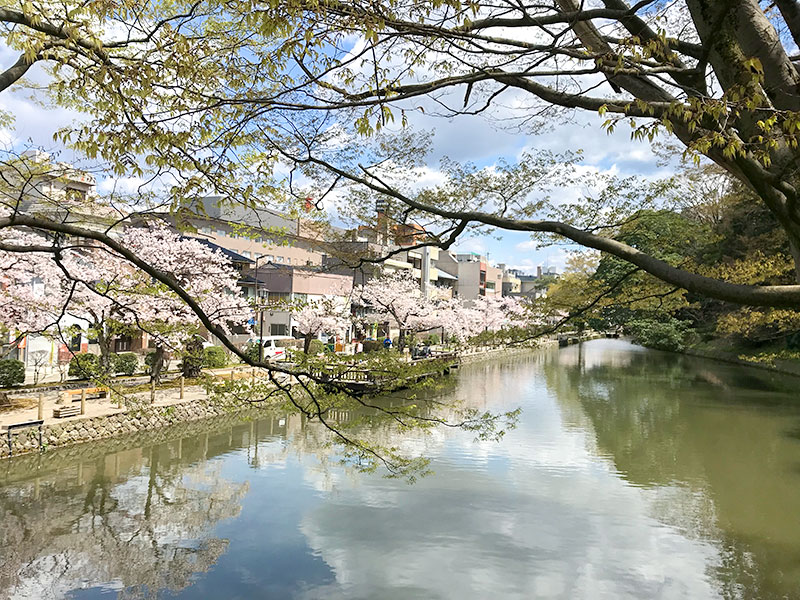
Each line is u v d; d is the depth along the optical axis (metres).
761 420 20.45
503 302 61.44
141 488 13.20
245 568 9.51
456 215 5.03
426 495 13.05
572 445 17.61
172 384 21.36
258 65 4.39
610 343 77.19
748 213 26.06
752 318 19.66
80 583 8.96
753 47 3.71
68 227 3.97
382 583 9.03
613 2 4.41
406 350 31.78
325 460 15.79
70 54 4.63
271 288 36.53
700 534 10.88
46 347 23.33
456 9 3.47
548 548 10.32
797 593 8.71
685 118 3.29
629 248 4.33
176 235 20.83
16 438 13.70
